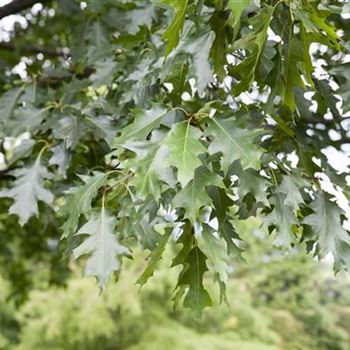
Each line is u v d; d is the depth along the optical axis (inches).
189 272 42.3
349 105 42.5
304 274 338.0
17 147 60.0
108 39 82.4
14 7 93.1
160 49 50.8
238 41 36.5
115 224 43.1
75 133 56.9
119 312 313.9
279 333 324.2
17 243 171.8
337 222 45.2
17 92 69.4
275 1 36.3
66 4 104.2
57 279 162.7
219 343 296.2
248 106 45.5
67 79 77.7
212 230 39.7
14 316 301.1
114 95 62.6
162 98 47.5
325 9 38.5
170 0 33.9
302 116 49.6
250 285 339.9
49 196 58.4
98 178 45.4
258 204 46.2
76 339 292.2
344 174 48.1
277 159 42.2
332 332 329.7
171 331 308.2
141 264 298.0
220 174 38.8
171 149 34.8
